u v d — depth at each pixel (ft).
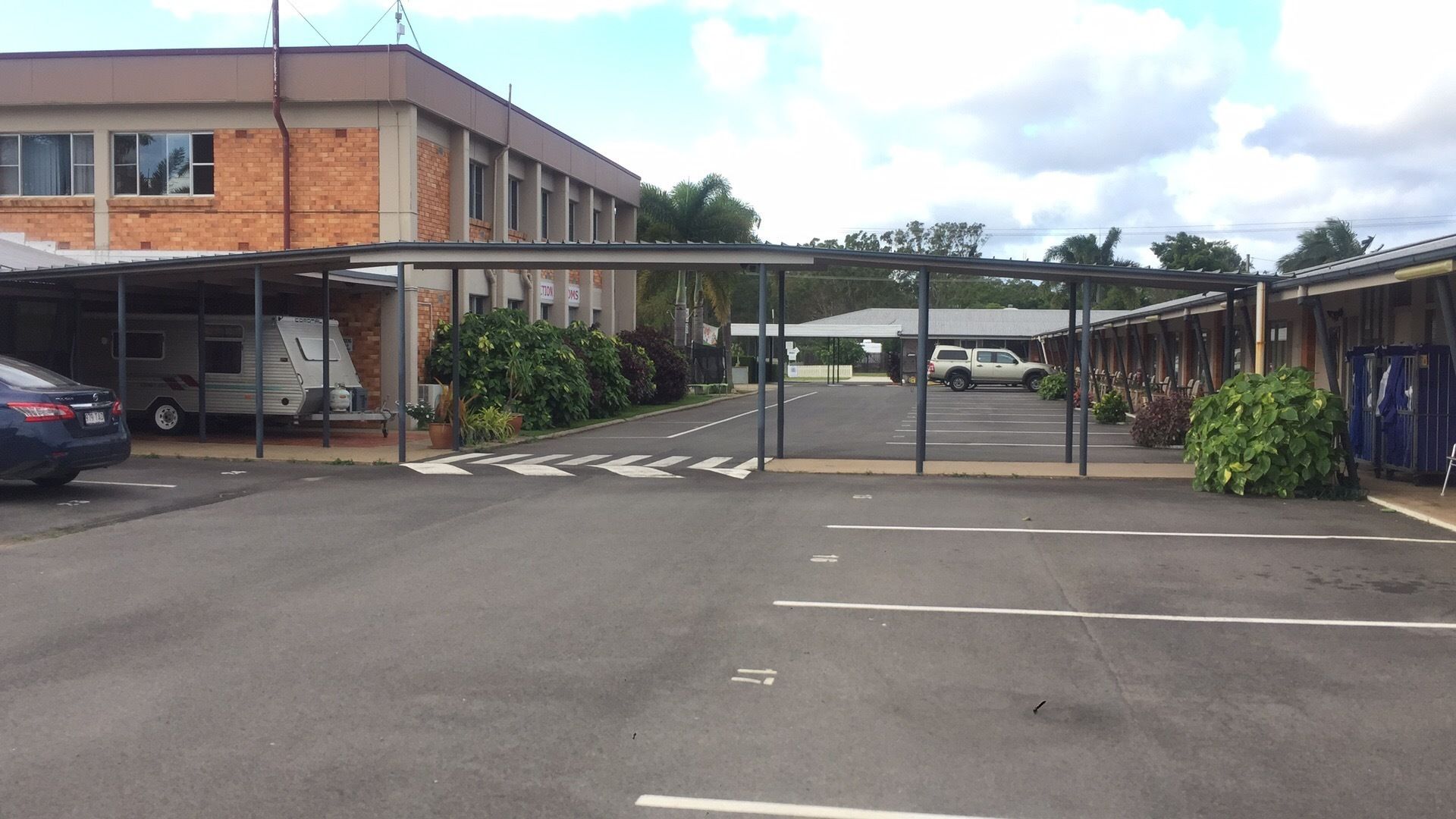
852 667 20.79
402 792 14.93
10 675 20.22
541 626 23.75
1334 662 21.26
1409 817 14.25
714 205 135.54
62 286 66.18
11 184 84.64
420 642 22.53
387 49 78.28
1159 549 32.83
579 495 44.98
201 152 82.33
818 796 14.90
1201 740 17.03
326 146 80.18
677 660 21.24
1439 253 35.55
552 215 111.14
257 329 58.44
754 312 271.49
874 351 229.45
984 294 294.05
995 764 16.02
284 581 28.30
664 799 14.80
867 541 34.22
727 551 32.55
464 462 58.44
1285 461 43.96
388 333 79.10
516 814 14.29
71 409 40.63
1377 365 49.65
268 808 14.42
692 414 106.11
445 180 86.43
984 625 23.98
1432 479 47.83
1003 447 69.05
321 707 18.43
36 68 81.97
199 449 62.23
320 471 53.67
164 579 28.45
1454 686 19.80
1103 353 127.34
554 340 85.05
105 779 15.35
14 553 31.99
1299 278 47.16
